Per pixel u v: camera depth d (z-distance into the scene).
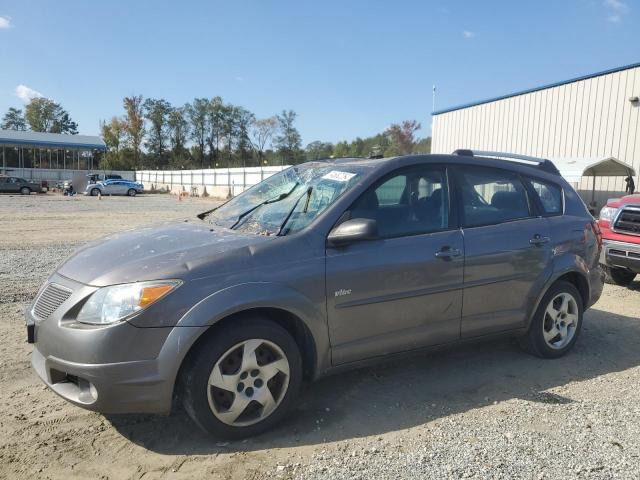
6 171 60.28
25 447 3.14
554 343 4.76
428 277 3.88
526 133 22.94
